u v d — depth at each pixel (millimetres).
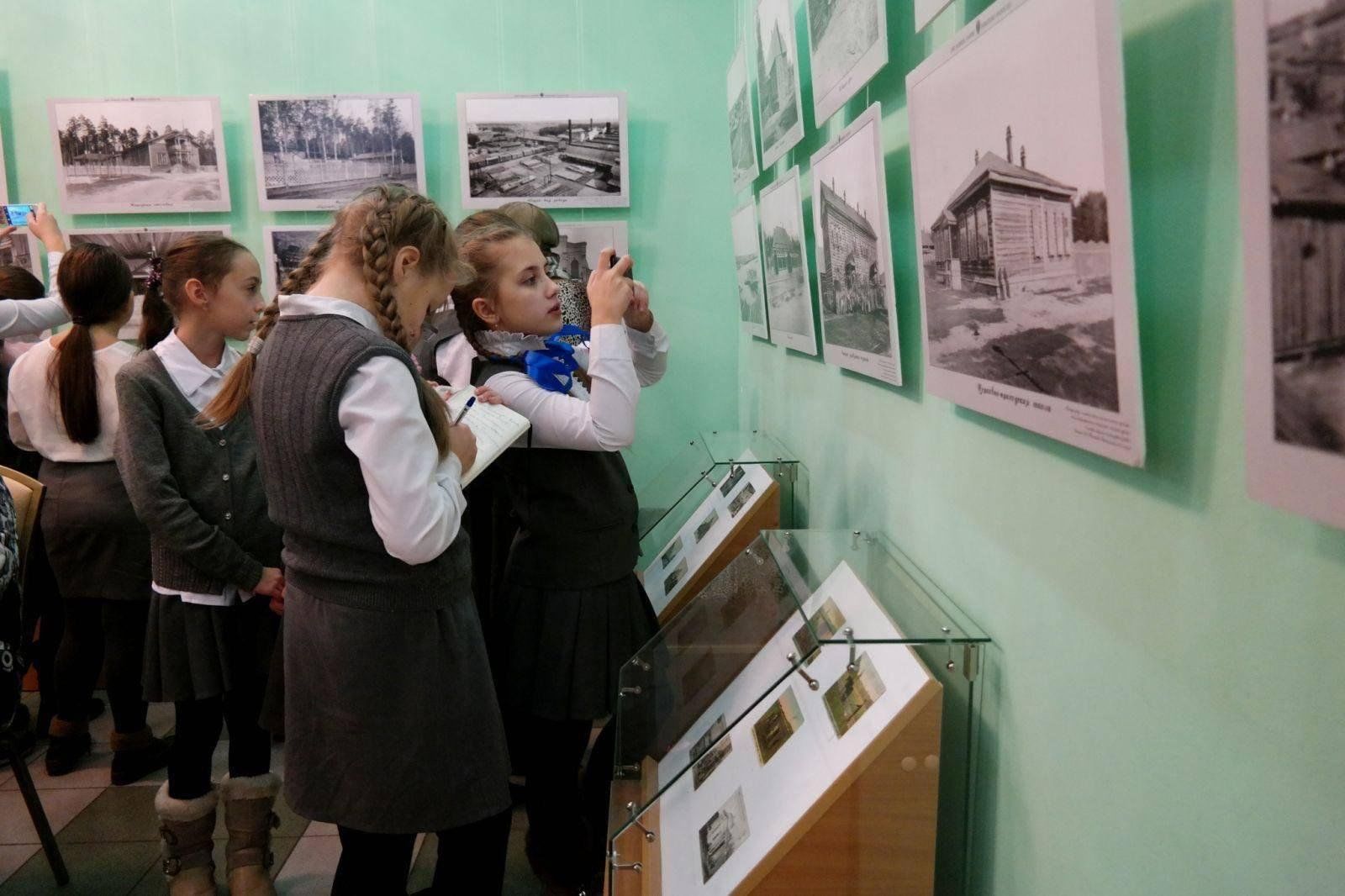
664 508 2842
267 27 4012
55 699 3350
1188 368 878
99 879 2498
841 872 1269
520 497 2010
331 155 4012
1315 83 596
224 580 2141
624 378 1882
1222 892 833
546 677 2010
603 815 2348
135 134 3986
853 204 1812
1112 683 1024
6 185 4062
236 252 2207
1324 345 609
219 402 1598
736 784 1425
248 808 2260
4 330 2945
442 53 4047
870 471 2070
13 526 1924
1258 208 665
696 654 1692
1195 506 869
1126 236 852
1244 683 800
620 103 3994
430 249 1500
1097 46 849
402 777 1504
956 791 1406
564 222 4113
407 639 1484
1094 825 1066
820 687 1394
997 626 1346
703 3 4047
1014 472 1283
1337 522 611
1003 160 1096
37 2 3982
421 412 1412
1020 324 1107
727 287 4211
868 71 1654
